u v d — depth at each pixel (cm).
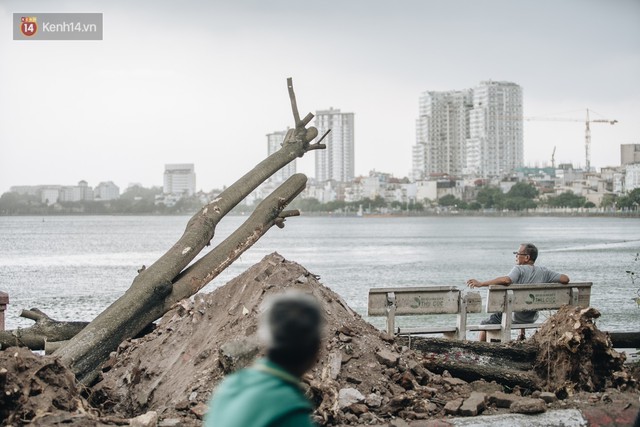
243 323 858
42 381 757
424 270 4844
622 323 1984
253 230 1201
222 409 376
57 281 3972
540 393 874
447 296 1091
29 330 1112
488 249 8038
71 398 768
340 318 878
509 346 940
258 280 909
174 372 859
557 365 908
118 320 996
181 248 1108
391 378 822
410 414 775
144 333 1059
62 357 945
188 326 916
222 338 853
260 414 365
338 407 766
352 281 3950
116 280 4034
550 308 1153
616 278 3778
